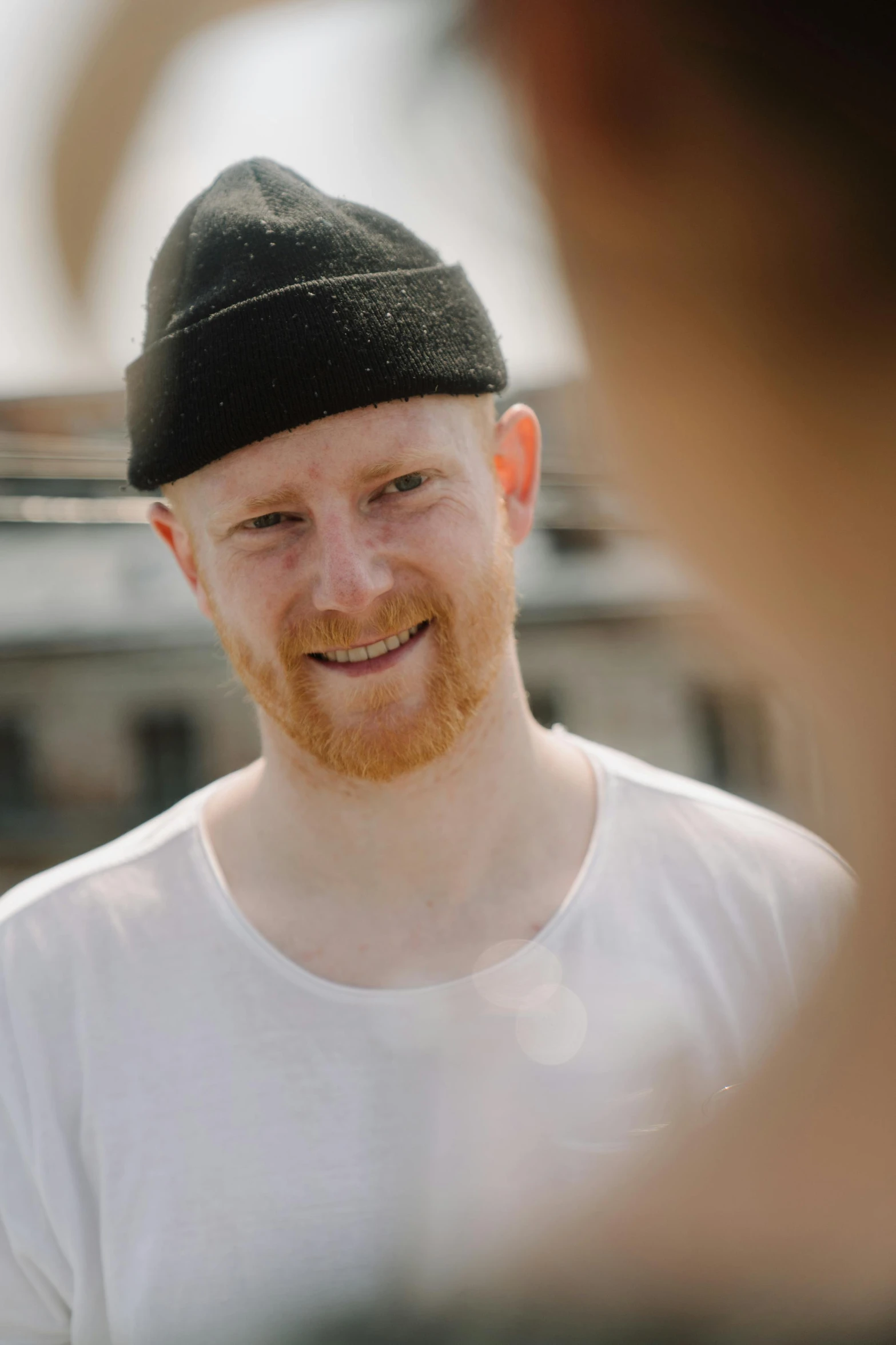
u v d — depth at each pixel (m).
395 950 1.67
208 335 1.48
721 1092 0.34
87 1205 1.63
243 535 1.54
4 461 10.06
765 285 0.27
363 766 1.56
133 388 1.62
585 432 0.31
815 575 0.28
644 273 0.28
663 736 10.32
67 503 10.38
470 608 1.57
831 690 0.30
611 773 1.86
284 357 1.45
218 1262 1.52
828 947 0.34
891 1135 0.30
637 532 0.31
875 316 0.27
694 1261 0.32
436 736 1.57
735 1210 0.32
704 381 0.28
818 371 0.27
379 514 1.51
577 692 10.55
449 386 1.51
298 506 1.50
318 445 1.46
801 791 0.32
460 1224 0.49
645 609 10.47
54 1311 1.67
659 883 1.75
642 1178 0.34
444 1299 0.39
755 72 0.26
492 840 1.71
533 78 0.29
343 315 1.46
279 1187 1.55
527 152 0.29
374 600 1.49
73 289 0.24
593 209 0.28
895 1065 0.30
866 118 0.26
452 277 1.59
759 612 0.30
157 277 1.64
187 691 10.16
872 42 0.26
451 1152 1.53
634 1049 1.54
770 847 1.81
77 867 1.87
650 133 0.27
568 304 0.30
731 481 0.29
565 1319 0.34
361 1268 0.56
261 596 1.54
